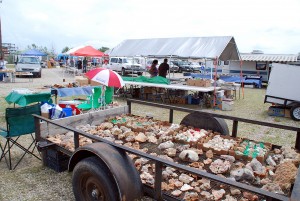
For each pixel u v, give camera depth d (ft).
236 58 42.34
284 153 11.34
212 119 14.17
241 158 10.80
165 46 40.27
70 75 73.41
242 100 40.06
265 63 63.46
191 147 11.96
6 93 36.17
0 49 83.51
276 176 9.12
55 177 11.90
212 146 11.71
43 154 12.87
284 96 27.86
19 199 10.11
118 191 7.45
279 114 28.48
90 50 49.88
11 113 12.39
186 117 15.15
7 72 50.85
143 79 37.70
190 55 35.27
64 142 11.99
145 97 37.14
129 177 7.61
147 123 15.51
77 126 14.65
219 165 9.80
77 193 8.84
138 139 12.47
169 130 13.97
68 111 16.16
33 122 13.23
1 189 10.79
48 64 114.42
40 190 10.78
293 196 5.57
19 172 12.33
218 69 68.74
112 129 14.24
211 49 35.01
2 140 16.89
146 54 40.32
